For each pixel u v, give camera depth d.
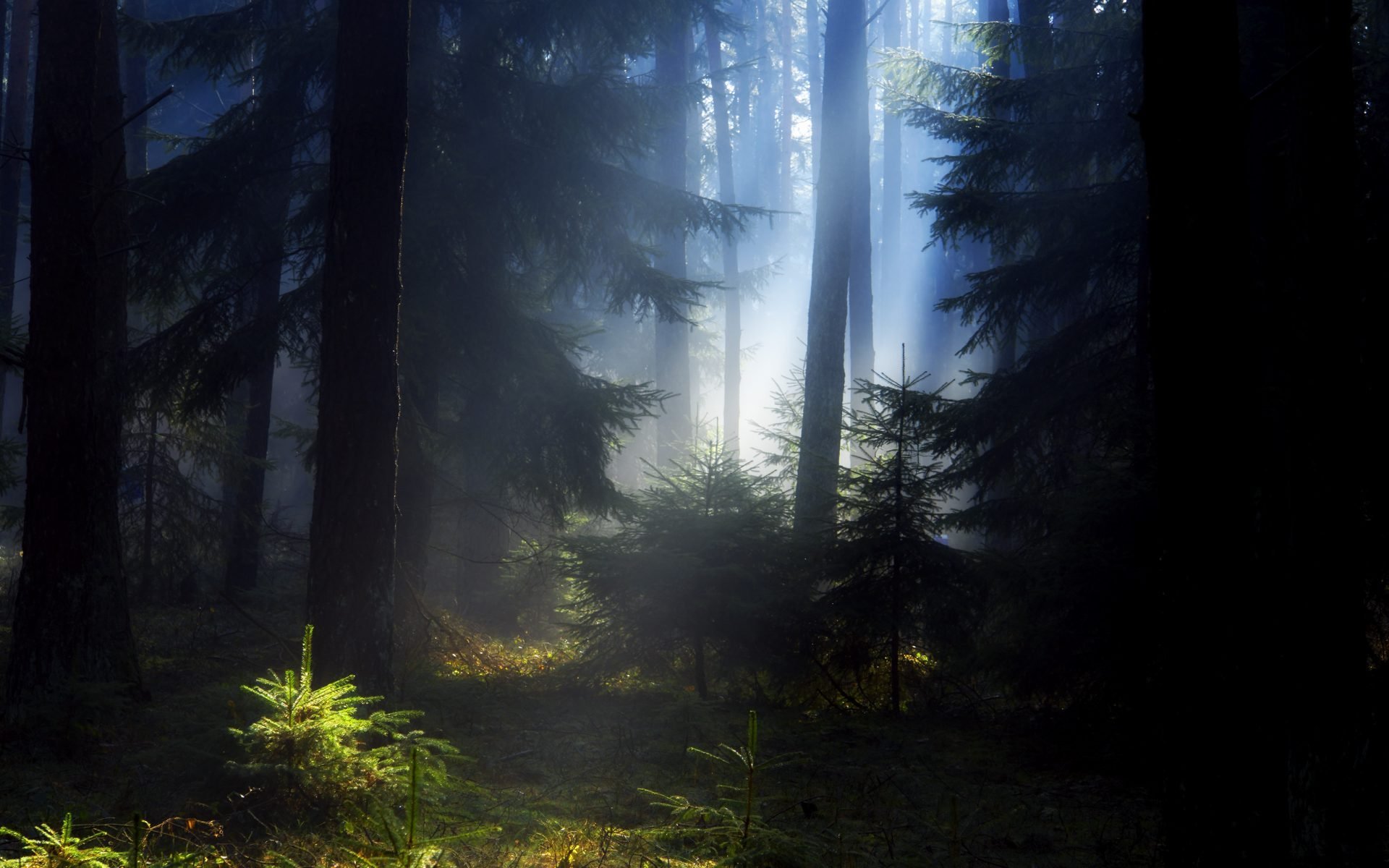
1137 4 12.55
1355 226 6.93
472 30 14.10
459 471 15.84
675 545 11.27
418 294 12.55
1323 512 6.69
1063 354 11.75
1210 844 4.60
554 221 13.98
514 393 13.17
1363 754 6.44
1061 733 9.35
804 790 7.69
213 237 13.89
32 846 4.09
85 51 9.32
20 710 8.72
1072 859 6.28
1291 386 6.90
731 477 11.65
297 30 13.72
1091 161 13.80
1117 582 8.60
